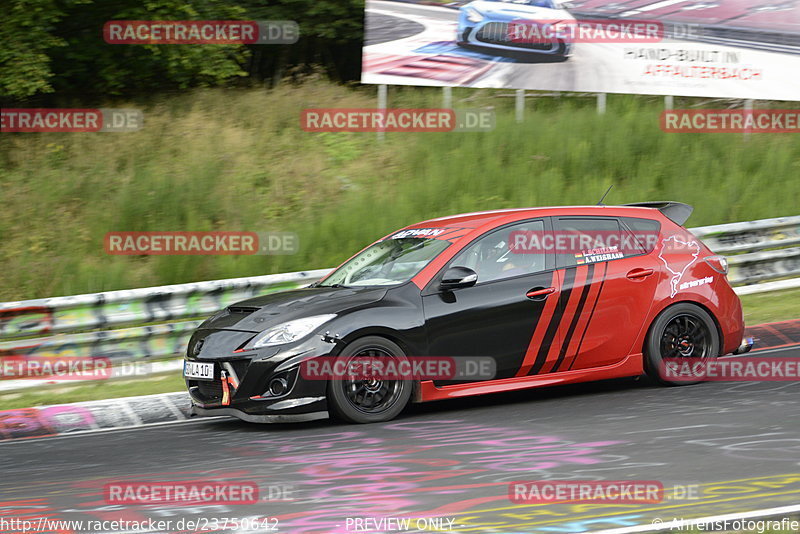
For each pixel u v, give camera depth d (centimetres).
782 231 4441
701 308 2831
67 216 4906
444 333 2564
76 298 3528
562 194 5197
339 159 5578
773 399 2478
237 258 4553
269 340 2480
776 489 1670
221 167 5359
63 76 6462
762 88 6050
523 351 2639
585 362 2708
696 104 6512
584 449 2058
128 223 4800
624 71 5981
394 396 2523
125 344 3538
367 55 5750
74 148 5525
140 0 6247
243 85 7031
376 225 4803
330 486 1866
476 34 5850
